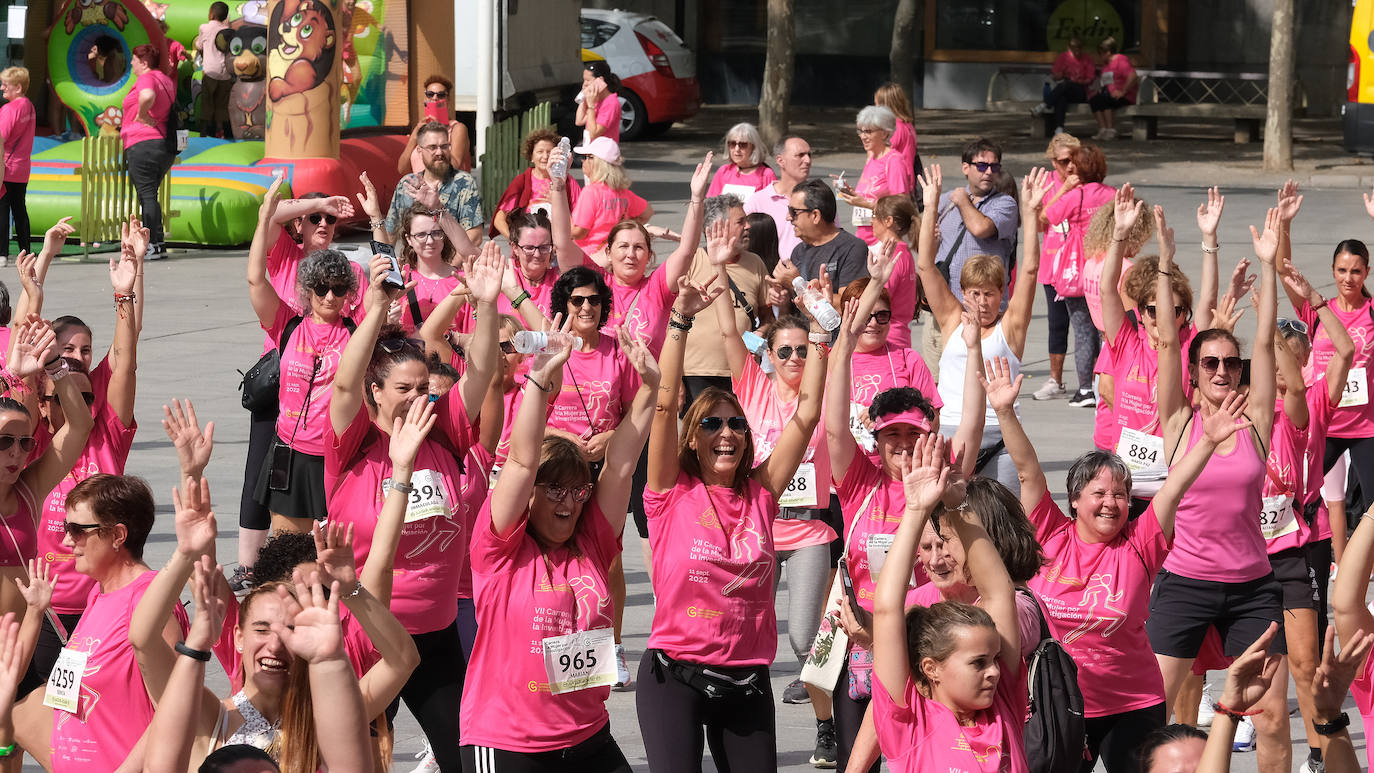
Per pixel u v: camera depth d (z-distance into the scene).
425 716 9.32
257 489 11.83
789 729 11.22
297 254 14.09
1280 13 46.12
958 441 10.00
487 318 9.57
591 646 8.11
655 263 30.12
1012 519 7.90
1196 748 7.17
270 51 33.38
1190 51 63.81
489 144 37.19
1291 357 10.70
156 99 31.06
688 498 8.82
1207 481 9.97
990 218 19.69
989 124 60.78
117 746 7.73
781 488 9.18
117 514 7.85
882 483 9.46
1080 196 20.55
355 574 7.43
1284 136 46.66
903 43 52.81
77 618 9.82
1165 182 44.12
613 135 30.80
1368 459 13.74
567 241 15.63
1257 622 10.08
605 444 11.42
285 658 6.84
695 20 68.44
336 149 34.03
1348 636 8.19
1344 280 13.67
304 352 11.77
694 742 8.70
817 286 11.23
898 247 14.66
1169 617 10.14
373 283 9.37
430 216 13.58
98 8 35.31
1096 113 55.81
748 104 68.69
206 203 32.50
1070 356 24.42
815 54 68.00
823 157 49.66
